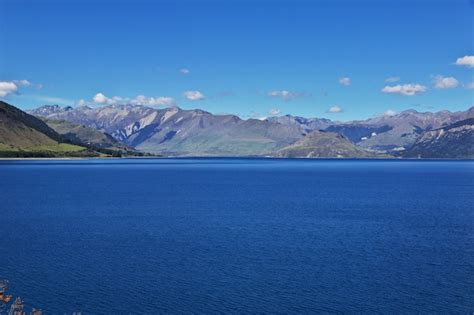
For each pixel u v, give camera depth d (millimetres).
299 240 70938
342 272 53938
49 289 48188
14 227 81500
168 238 72312
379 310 43219
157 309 43375
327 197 139750
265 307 43781
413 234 76188
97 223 86438
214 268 55312
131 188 167375
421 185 194875
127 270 54469
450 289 48438
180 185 185875
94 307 43719
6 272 53531
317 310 43219
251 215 98250
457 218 94625
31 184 181125
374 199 133875
